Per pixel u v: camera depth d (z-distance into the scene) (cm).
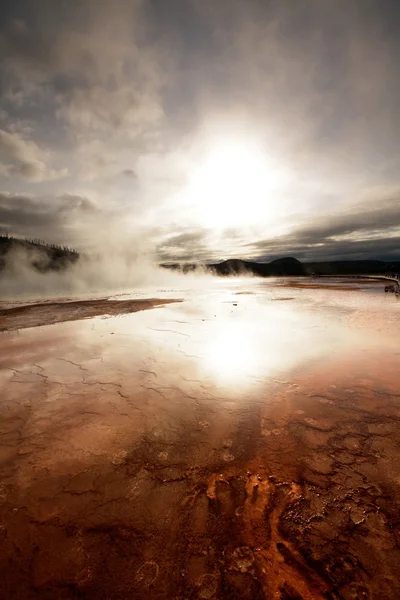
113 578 174
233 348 653
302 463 271
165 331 841
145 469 270
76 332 855
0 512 224
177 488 246
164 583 171
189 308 1331
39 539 200
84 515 220
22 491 246
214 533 203
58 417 370
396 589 164
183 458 285
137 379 489
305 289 2420
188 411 378
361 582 168
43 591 169
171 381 477
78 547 194
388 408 366
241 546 192
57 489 247
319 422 340
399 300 1464
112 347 685
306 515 214
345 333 766
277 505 225
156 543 196
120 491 244
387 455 277
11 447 309
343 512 215
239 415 363
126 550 191
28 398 426
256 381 468
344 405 378
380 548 187
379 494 230
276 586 168
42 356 626
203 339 738
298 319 991
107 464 278
